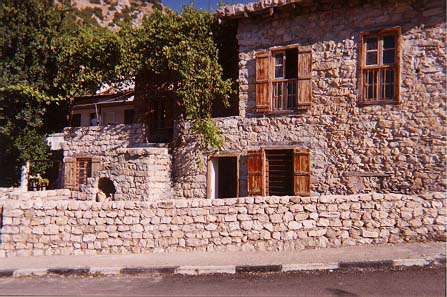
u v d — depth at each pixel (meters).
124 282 7.58
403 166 11.03
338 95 11.90
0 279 8.30
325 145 11.99
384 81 11.36
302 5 12.23
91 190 13.73
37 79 18.72
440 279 6.67
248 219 9.40
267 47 13.02
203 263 8.25
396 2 11.23
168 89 15.62
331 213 9.18
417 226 8.95
